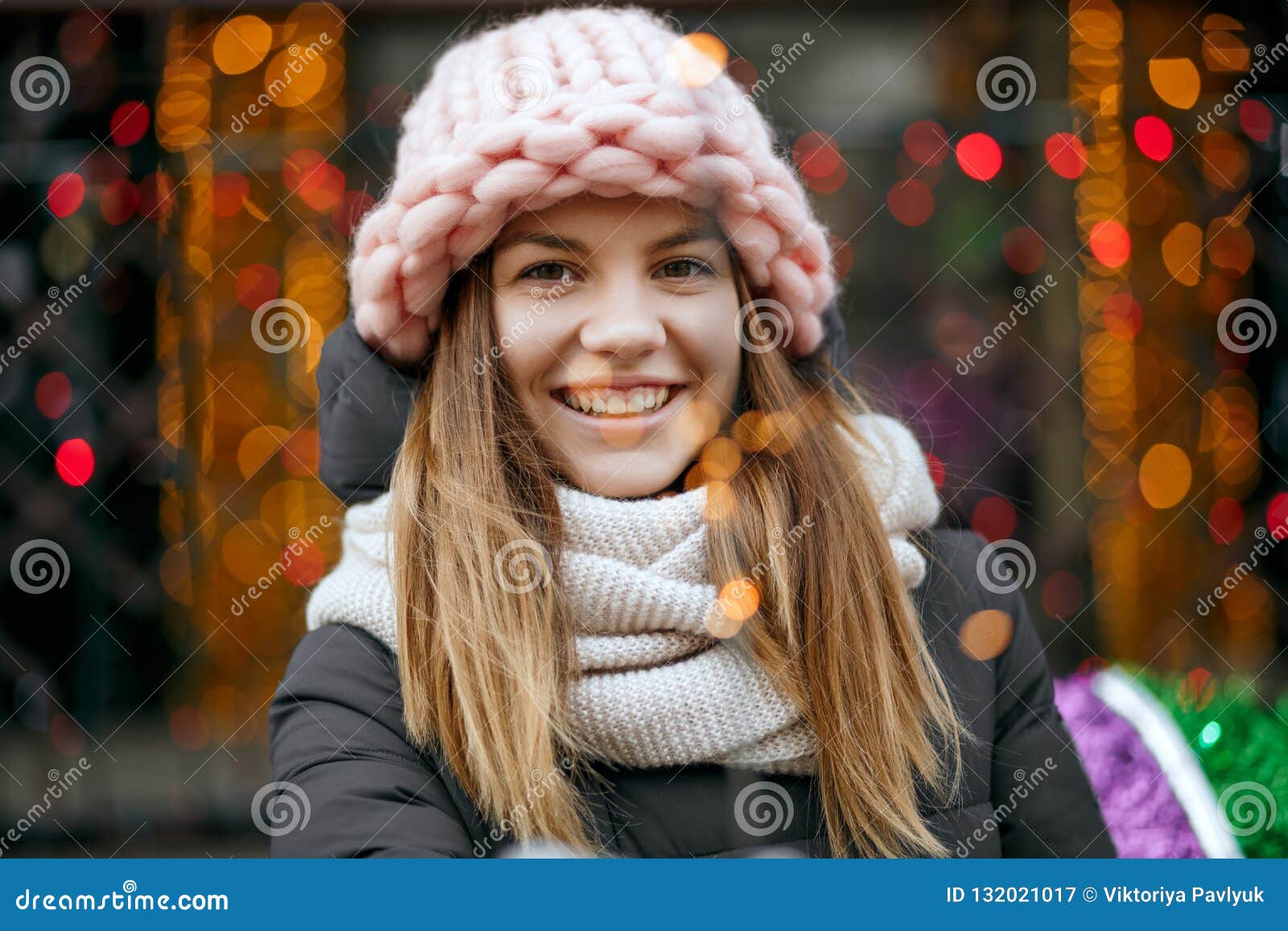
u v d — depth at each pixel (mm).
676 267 1680
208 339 4125
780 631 1692
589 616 1664
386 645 1680
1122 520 4285
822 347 2021
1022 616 1984
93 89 4023
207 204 4082
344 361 1871
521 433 1701
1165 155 4133
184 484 4133
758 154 1737
